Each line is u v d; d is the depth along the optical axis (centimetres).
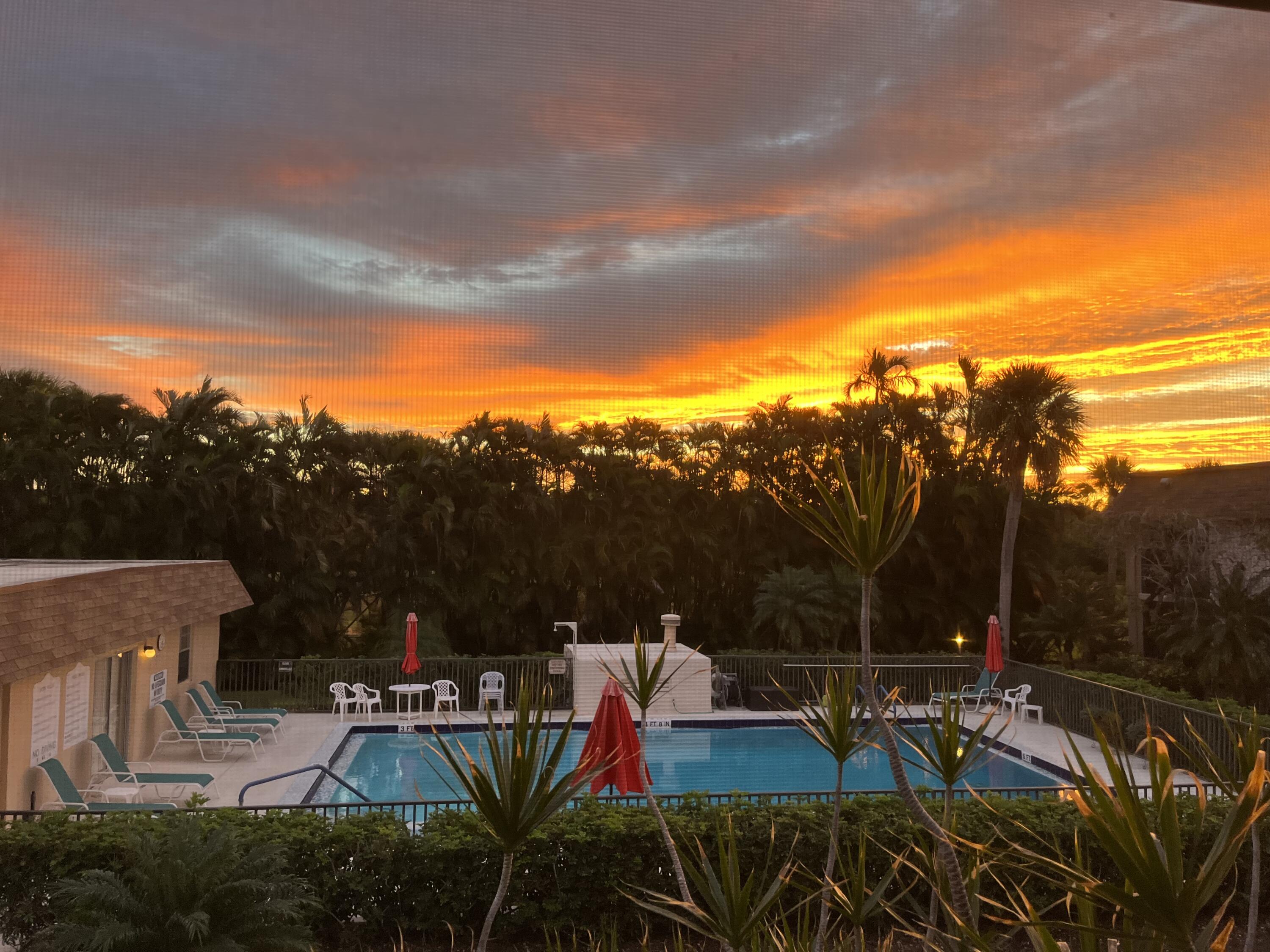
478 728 1569
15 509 1562
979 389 1750
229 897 551
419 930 701
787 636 1978
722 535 2072
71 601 1020
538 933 703
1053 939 159
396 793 1230
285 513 1870
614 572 2047
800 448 1549
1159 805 123
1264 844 640
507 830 189
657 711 1659
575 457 2011
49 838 648
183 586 1411
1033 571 2117
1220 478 1648
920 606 2069
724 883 220
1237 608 1548
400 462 2003
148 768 1243
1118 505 1847
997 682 1662
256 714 1510
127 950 526
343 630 2091
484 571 2025
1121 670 1778
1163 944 129
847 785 1364
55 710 1041
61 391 1614
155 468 1697
